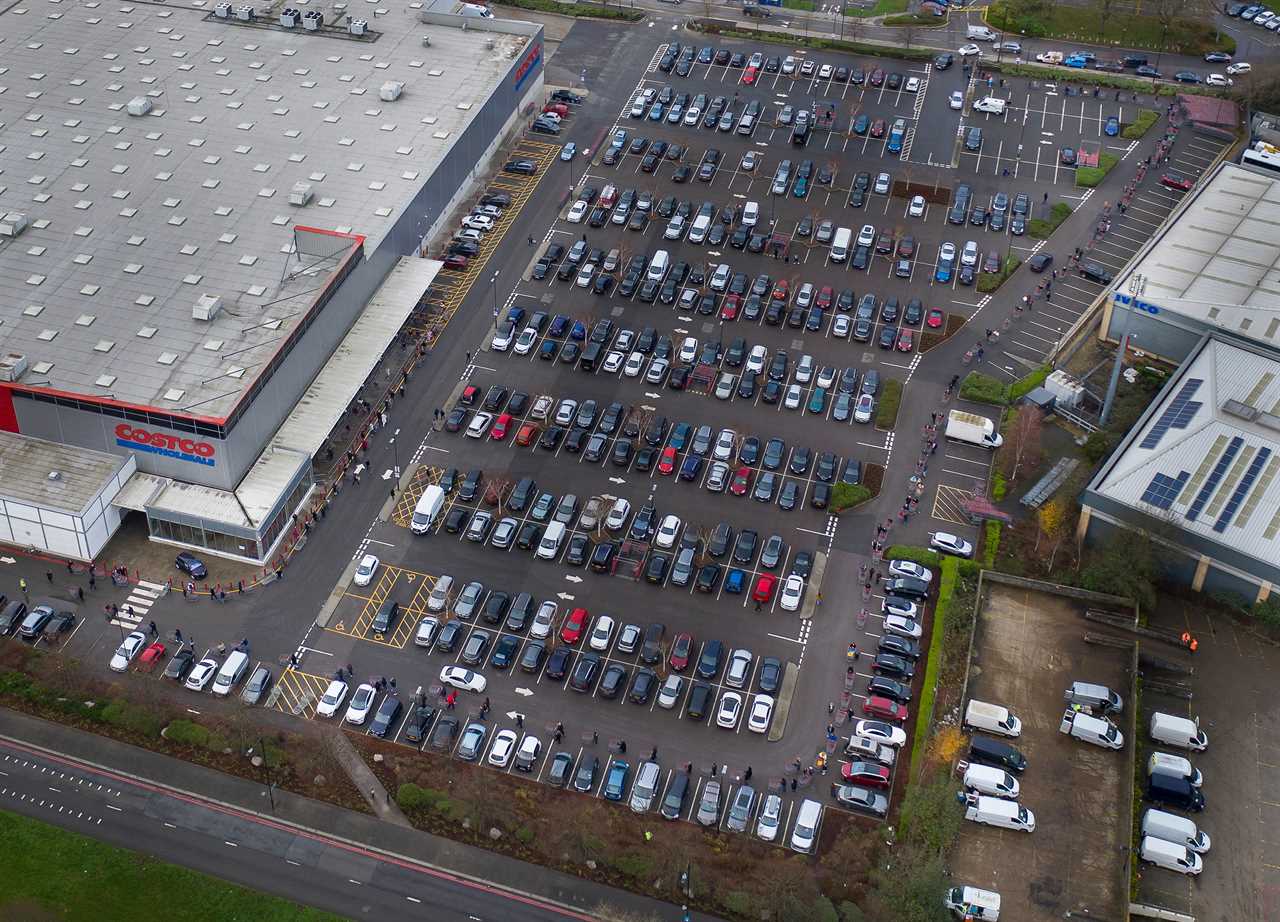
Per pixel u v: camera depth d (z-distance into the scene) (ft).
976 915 489.67
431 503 630.33
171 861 504.84
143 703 549.54
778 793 533.96
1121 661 579.07
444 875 505.25
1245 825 526.98
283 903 493.36
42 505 595.06
